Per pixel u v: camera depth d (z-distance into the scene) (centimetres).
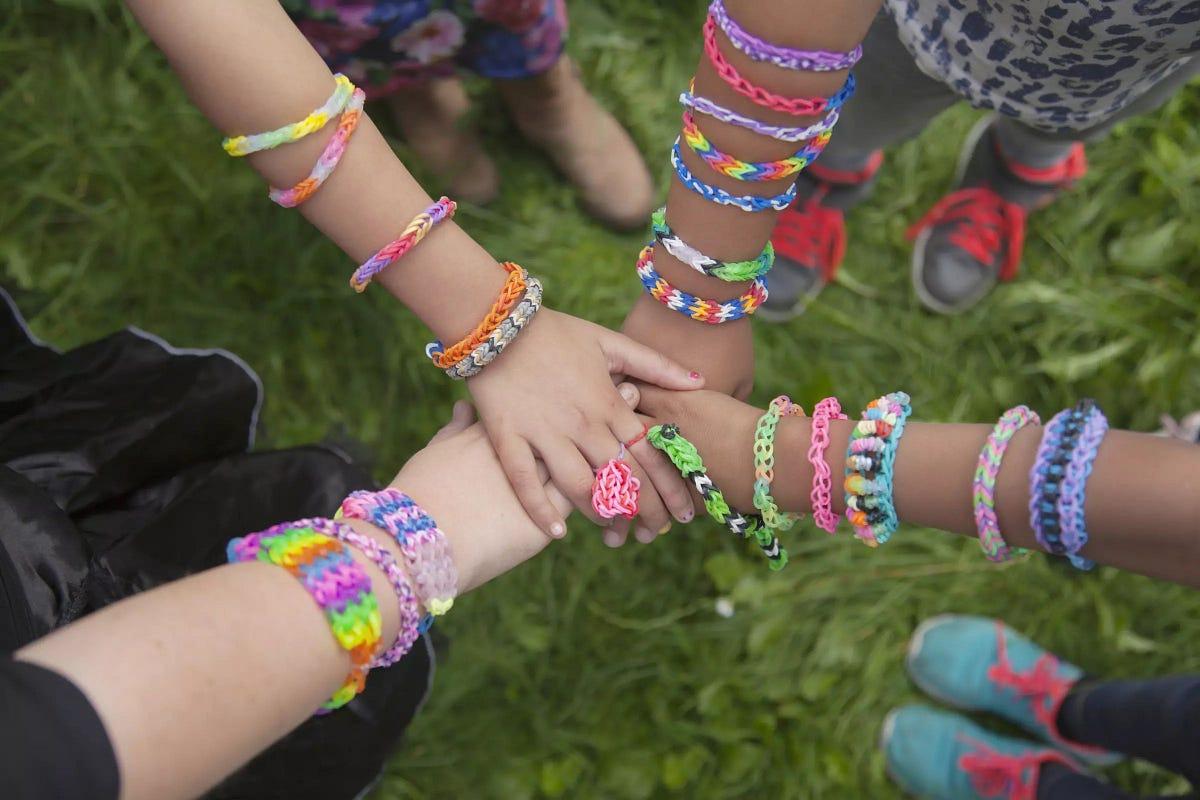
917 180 203
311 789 127
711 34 93
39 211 184
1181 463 81
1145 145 200
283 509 125
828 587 188
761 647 185
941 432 95
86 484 118
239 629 74
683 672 184
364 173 101
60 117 186
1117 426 194
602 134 191
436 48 155
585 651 183
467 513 108
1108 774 184
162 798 66
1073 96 118
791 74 91
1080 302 195
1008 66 117
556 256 194
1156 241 196
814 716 185
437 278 106
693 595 188
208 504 121
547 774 177
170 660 68
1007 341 200
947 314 200
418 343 186
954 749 179
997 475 88
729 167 99
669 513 117
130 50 186
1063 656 190
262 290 184
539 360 111
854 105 157
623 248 198
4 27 186
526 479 109
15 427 121
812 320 199
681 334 120
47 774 58
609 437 111
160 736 66
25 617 96
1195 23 98
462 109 188
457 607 180
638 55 203
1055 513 83
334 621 79
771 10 87
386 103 188
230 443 136
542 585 184
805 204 189
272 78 94
